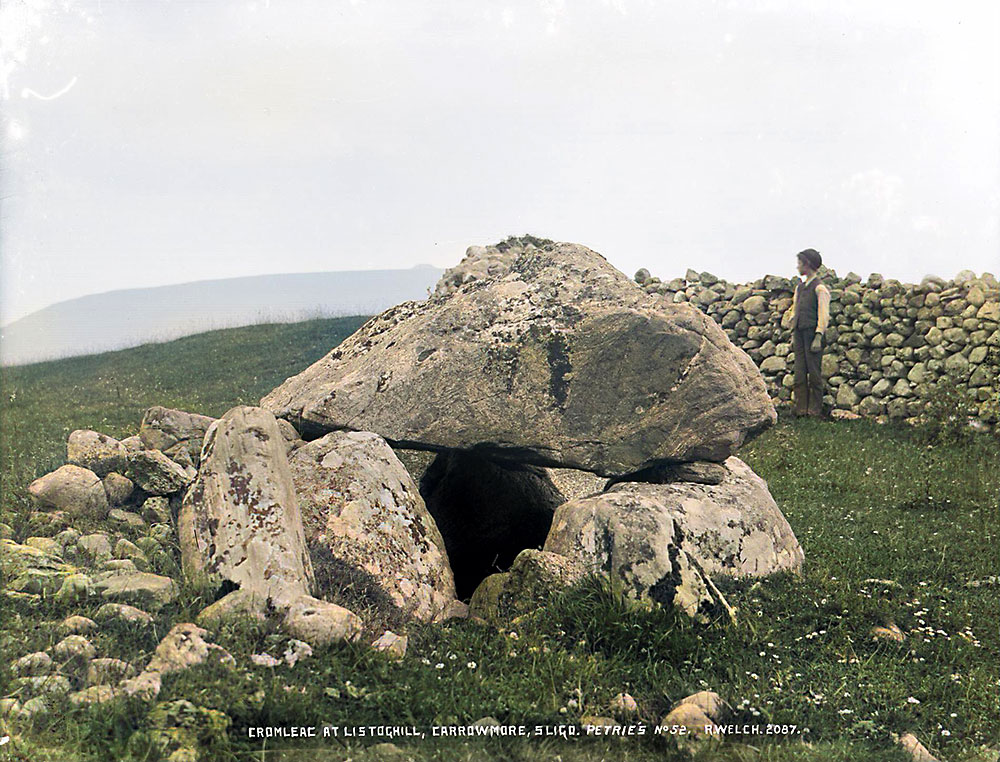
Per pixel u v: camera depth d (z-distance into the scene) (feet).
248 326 75.72
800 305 48.21
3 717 12.32
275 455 17.35
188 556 16.79
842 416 47.47
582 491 26.48
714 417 21.15
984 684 16.37
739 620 17.88
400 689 13.93
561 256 23.27
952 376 44.52
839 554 23.70
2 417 40.96
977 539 25.75
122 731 11.94
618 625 16.33
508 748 13.05
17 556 16.61
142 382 56.90
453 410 21.04
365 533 17.90
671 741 13.66
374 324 24.59
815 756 13.65
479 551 24.41
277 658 14.25
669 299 21.80
